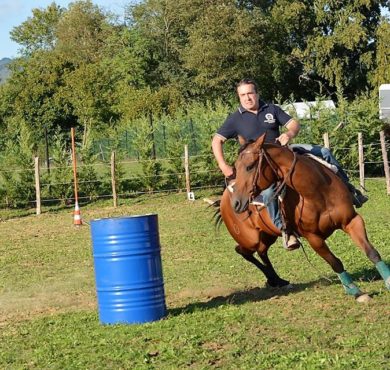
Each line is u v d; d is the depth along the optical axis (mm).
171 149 27141
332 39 51594
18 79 52469
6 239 19625
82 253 16250
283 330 7605
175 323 8242
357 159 27188
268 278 10406
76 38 77125
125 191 26969
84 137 27594
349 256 12648
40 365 7137
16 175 26375
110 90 52281
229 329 7859
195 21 56438
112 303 8484
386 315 7965
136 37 61688
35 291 12070
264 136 8180
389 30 49781
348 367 6156
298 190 8438
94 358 7141
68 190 26531
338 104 30031
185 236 17547
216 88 53219
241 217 9656
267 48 54594
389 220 17641
